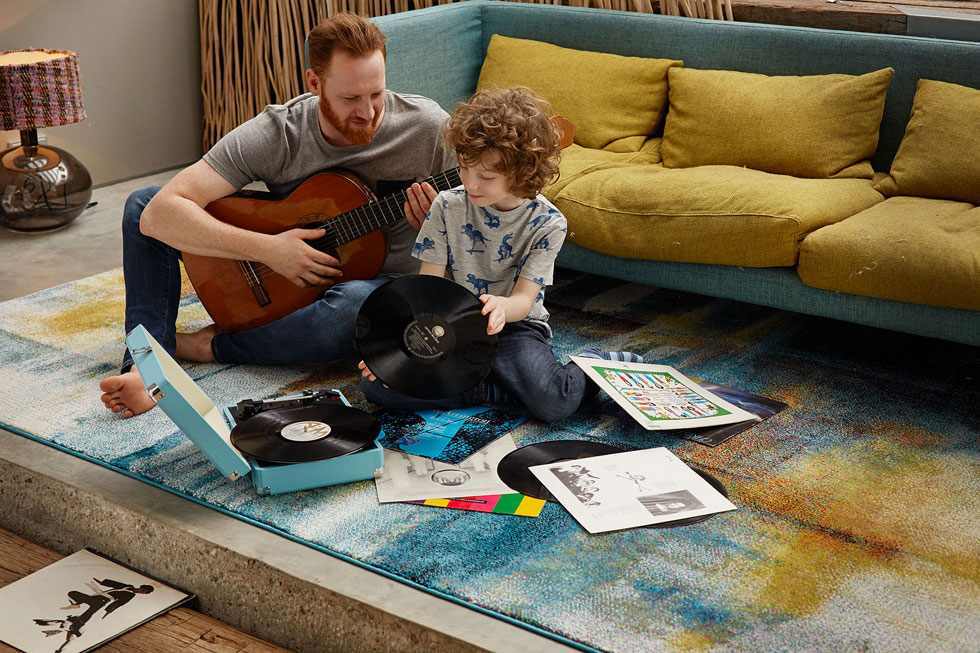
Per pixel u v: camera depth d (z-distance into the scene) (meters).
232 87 4.20
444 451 1.83
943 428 1.96
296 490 1.71
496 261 2.01
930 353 2.36
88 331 2.45
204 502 1.67
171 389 1.57
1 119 3.24
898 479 1.76
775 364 2.29
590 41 3.09
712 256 2.28
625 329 2.50
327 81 2.04
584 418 2.00
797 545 1.56
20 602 1.56
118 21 3.95
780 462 1.82
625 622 1.36
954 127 2.36
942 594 1.44
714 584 1.45
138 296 2.15
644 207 2.36
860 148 2.56
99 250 3.21
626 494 1.69
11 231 3.42
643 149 2.89
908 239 2.04
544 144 1.84
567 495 1.68
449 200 1.98
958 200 2.36
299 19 3.91
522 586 1.44
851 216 2.27
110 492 1.70
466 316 1.85
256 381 2.19
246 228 2.15
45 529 1.81
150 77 4.15
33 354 2.30
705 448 1.87
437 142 2.22
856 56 2.64
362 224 2.15
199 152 4.47
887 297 2.06
